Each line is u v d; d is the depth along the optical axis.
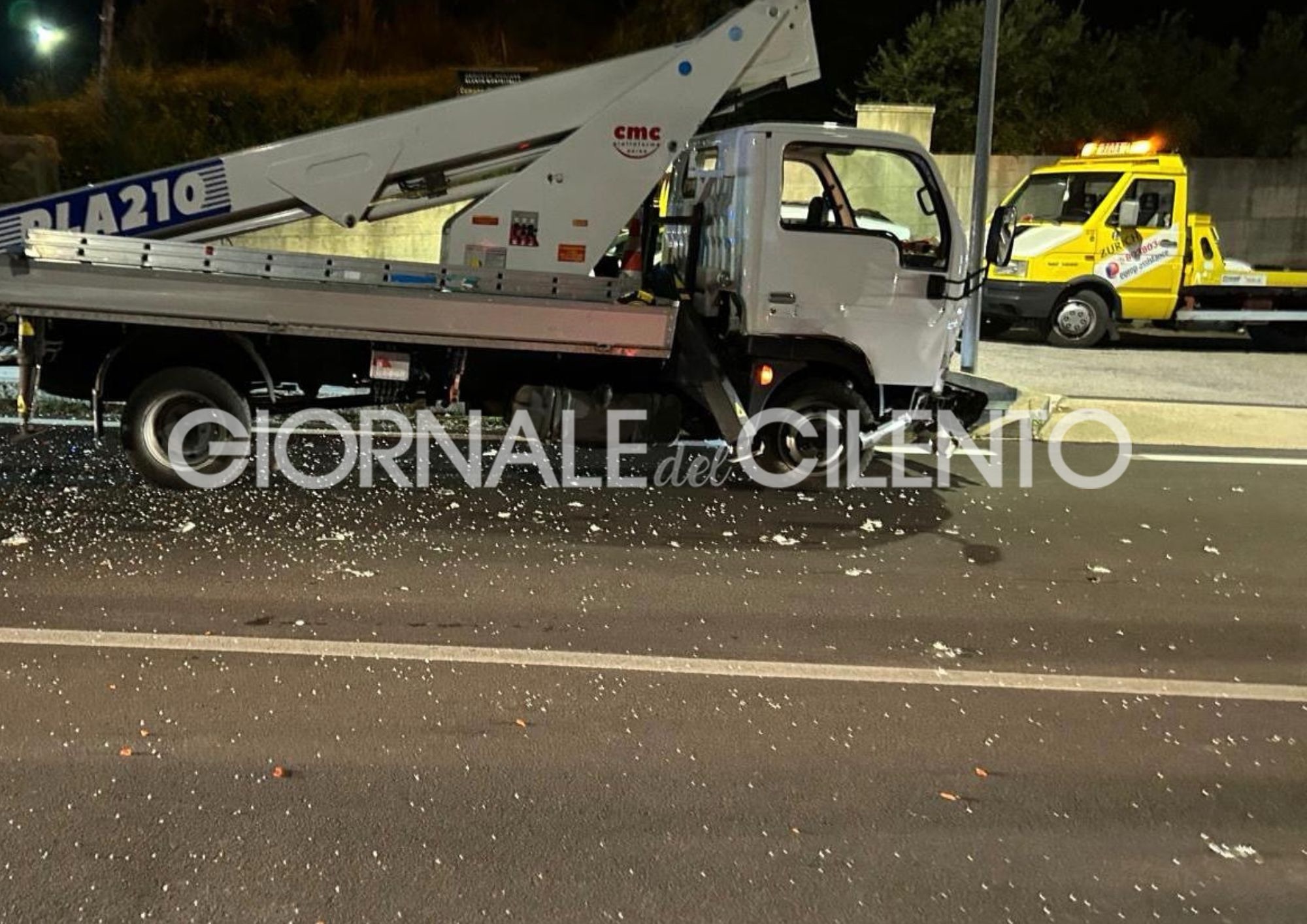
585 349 7.07
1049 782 3.91
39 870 3.22
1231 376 12.58
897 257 7.27
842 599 5.61
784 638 5.08
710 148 7.77
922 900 3.24
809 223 7.20
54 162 14.98
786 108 20.33
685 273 7.99
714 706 4.39
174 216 7.05
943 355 7.50
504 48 18.25
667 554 6.22
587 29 19.22
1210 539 6.75
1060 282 14.69
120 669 4.52
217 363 7.12
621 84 7.18
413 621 5.12
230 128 16.44
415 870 3.29
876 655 4.94
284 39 18.50
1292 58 19.83
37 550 5.88
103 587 5.38
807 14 7.24
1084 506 7.45
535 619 5.20
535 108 7.17
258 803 3.60
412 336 6.86
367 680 4.50
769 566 6.07
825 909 3.18
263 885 3.19
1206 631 5.31
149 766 3.79
